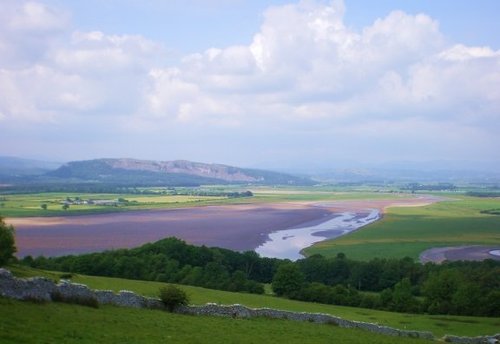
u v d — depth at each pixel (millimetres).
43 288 40219
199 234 198625
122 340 34000
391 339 54969
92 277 84438
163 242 124625
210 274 109500
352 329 58656
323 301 95562
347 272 124938
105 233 194250
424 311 92000
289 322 56500
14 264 81625
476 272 115625
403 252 165875
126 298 48219
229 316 54156
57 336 31719
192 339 38375
